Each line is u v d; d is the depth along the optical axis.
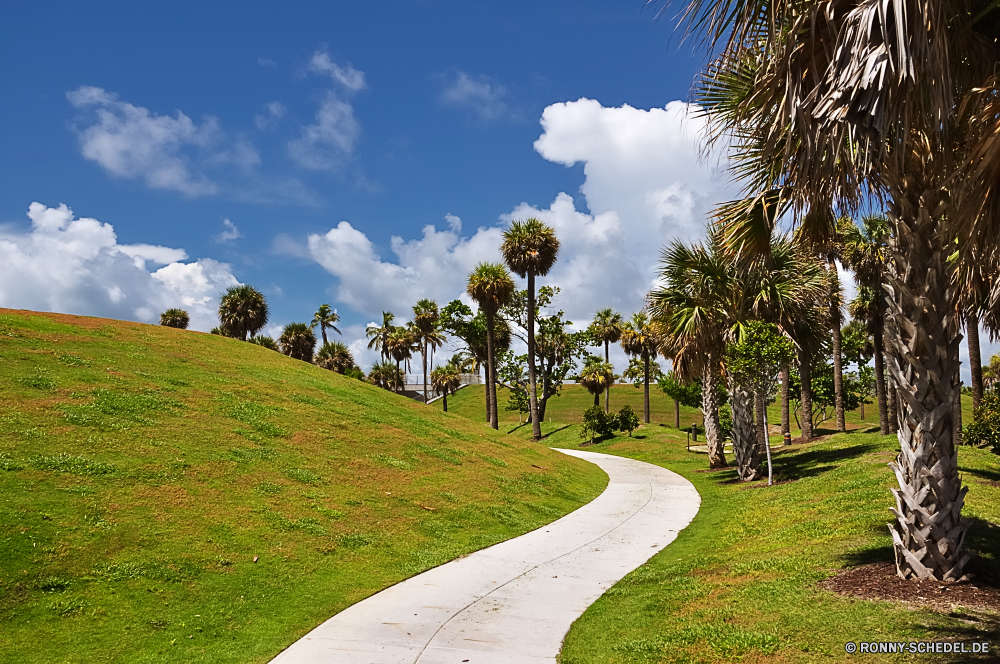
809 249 8.06
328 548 10.91
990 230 4.62
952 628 5.61
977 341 25.23
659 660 6.09
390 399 27.23
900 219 6.86
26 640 6.59
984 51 5.08
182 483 11.62
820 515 12.28
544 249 47.56
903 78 3.76
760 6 4.60
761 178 7.63
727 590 8.08
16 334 18.41
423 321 70.94
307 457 15.46
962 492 6.93
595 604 8.74
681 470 28.19
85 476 10.59
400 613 8.46
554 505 17.91
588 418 46.56
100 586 7.83
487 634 7.54
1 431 11.35
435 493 15.79
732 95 7.04
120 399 14.90
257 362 25.05
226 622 7.83
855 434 30.02
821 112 3.94
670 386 41.12
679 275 19.95
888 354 7.33
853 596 6.81
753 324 18.80
